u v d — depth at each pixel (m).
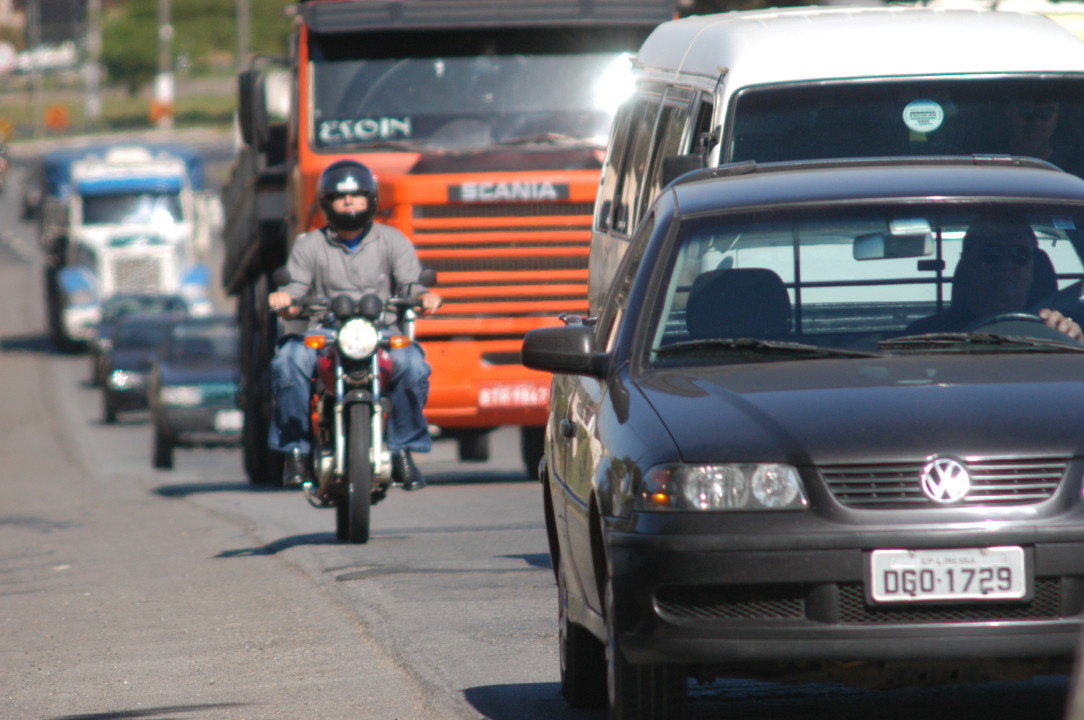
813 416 20.16
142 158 196.88
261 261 73.50
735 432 20.06
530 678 26.39
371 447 41.22
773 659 19.33
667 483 19.86
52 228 199.00
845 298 23.06
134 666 29.19
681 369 22.38
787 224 23.70
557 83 59.69
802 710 23.95
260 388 74.44
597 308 43.56
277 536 46.44
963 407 20.12
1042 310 22.92
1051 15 47.75
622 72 59.84
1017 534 19.20
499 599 33.38
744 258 23.45
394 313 42.72
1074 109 36.59
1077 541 19.25
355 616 32.31
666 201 25.03
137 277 192.00
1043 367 21.45
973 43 36.84
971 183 24.33
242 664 28.75
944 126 36.22
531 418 59.81
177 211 194.00
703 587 19.66
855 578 19.28
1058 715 23.36
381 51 59.72
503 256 58.81
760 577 19.38
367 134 59.44
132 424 145.50
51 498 75.69
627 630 19.98
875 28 37.16
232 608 34.50
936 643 19.14
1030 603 19.27
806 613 19.45
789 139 35.78
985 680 19.70
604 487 21.02
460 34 59.62
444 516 49.72
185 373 102.50
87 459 114.62
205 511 59.19
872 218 23.73
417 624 31.02
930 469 19.48
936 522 19.28
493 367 59.09
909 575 19.25
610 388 22.62
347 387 40.91
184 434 100.69
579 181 58.56
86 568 43.91
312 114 59.50
